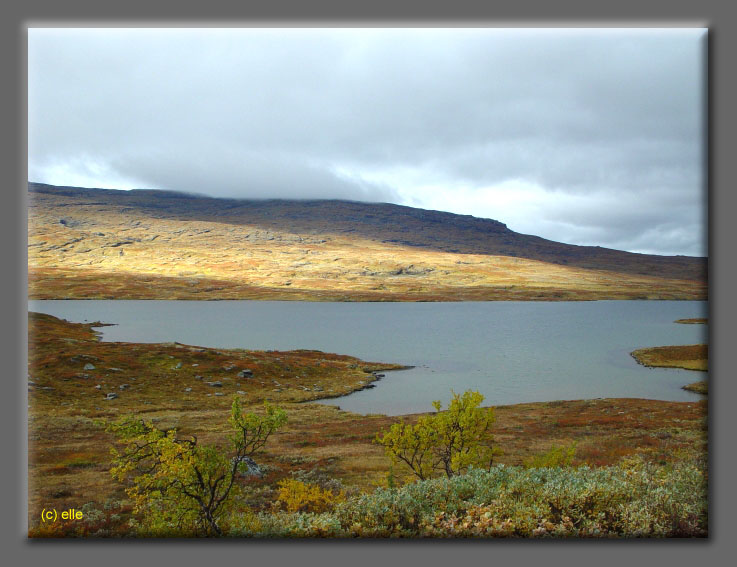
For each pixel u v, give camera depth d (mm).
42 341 64375
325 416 46938
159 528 14531
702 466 16453
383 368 76938
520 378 70438
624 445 32219
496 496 15391
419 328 134500
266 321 149125
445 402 55531
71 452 29859
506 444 33812
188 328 126250
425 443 19875
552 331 128250
